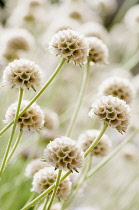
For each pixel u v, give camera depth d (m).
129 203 0.85
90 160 0.60
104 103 0.53
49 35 0.75
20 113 0.51
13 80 0.52
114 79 0.62
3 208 0.66
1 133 0.51
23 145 0.69
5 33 0.73
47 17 0.96
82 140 0.60
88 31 0.73
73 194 0.59
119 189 0.90
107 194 0.94
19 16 0.89
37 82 0.52
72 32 0.54
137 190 0.90
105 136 0.60
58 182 0.50
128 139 0.62
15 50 0.71
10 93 0.72
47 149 0.51
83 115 0.86
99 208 0.84
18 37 0.71
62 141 0.51
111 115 0.52
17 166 0.72
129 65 0.88
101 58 0.61
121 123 0.53
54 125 0.69
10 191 0.71
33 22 0.89
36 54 0.83
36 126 0.54
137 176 0.90
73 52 0.53
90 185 0.95
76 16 0.90
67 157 0.51
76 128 0.89
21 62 0.52
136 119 0.69
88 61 0.61
